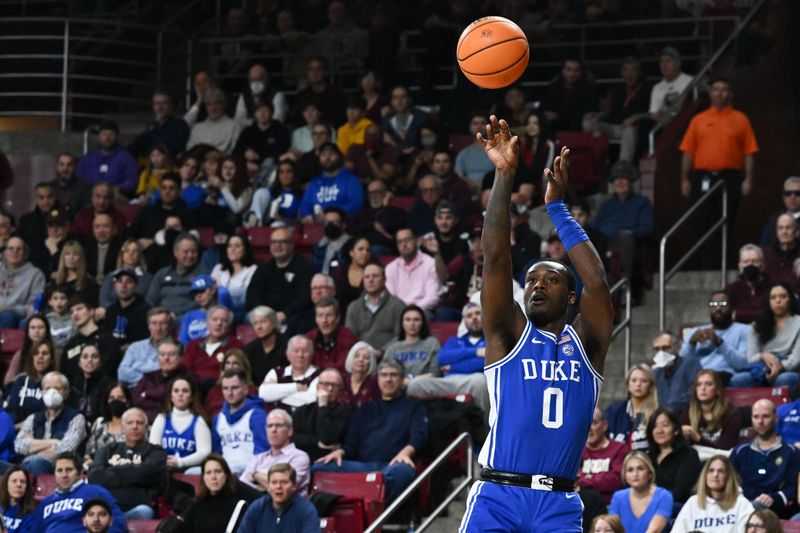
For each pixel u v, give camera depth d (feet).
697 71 96.48
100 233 84.02
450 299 74.69
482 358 67.05
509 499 31.86
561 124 92.53
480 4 102.37
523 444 32.04
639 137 89.30
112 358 73.31
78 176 92.68
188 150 92.22
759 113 89.97
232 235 83.41
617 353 74.64
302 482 60.29
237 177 87.35
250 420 63.36
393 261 75.51
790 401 62.28
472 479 59.72
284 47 107.24
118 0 112.88
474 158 88.38
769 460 57.00
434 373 67.67
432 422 63.21
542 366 32.24
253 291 76.18
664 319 75.61
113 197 89.04
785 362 65.05
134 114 107.76
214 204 86.22
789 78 92.99
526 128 86.43
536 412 32.04
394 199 86.38
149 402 68.08
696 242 81.10
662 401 63.36
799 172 92.53
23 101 107.45
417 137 90.07
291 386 65.67
